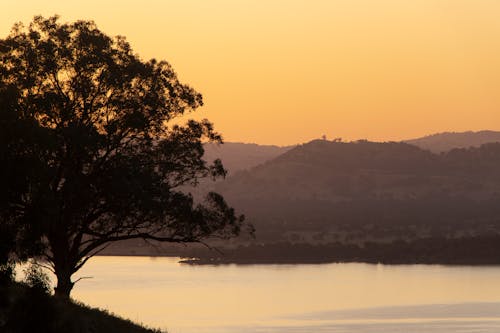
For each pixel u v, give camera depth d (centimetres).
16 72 9725
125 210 9844
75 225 9744
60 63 9850
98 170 9781
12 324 7062
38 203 8475
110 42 10238
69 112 9700
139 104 10019
